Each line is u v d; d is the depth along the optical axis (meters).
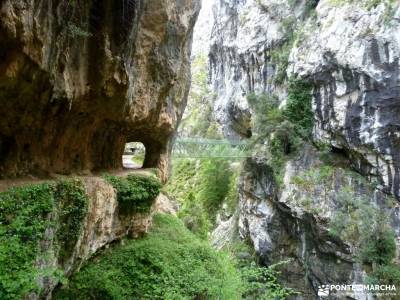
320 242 21.09
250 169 27.64
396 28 20.50
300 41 26.67
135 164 21.25
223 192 38.66
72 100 7.50
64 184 7.25
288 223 23.53
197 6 14.91
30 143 7.46
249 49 33.53
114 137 11.92
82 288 8.06
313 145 24.67
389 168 20.55
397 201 20.20
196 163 45.38
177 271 10.48
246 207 27.70
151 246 11.35
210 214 37.31
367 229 19.48
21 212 5.51
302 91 25.39
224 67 45.56
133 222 11.66
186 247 12.40
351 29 22.55
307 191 22.31
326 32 24.27
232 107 38.88
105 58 7.66
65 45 6.46
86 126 9.41
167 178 18.08
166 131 14.95
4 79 5.30
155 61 11.11
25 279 4.61
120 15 7.89
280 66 28.89
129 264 9.98
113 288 8.59
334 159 23.44
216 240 31.84
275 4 32.03
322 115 23.98
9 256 4.79
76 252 7.70
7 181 6.60
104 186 9.28
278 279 23.47
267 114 26.95
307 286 22.06
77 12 6.65
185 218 25.34
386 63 20.59
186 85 16.27
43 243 5.97
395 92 20.22
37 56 5.52
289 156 24.81
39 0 5.30
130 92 9.45
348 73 22.14
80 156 9.86
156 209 16.33
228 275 9.98
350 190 21.33
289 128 25.03
